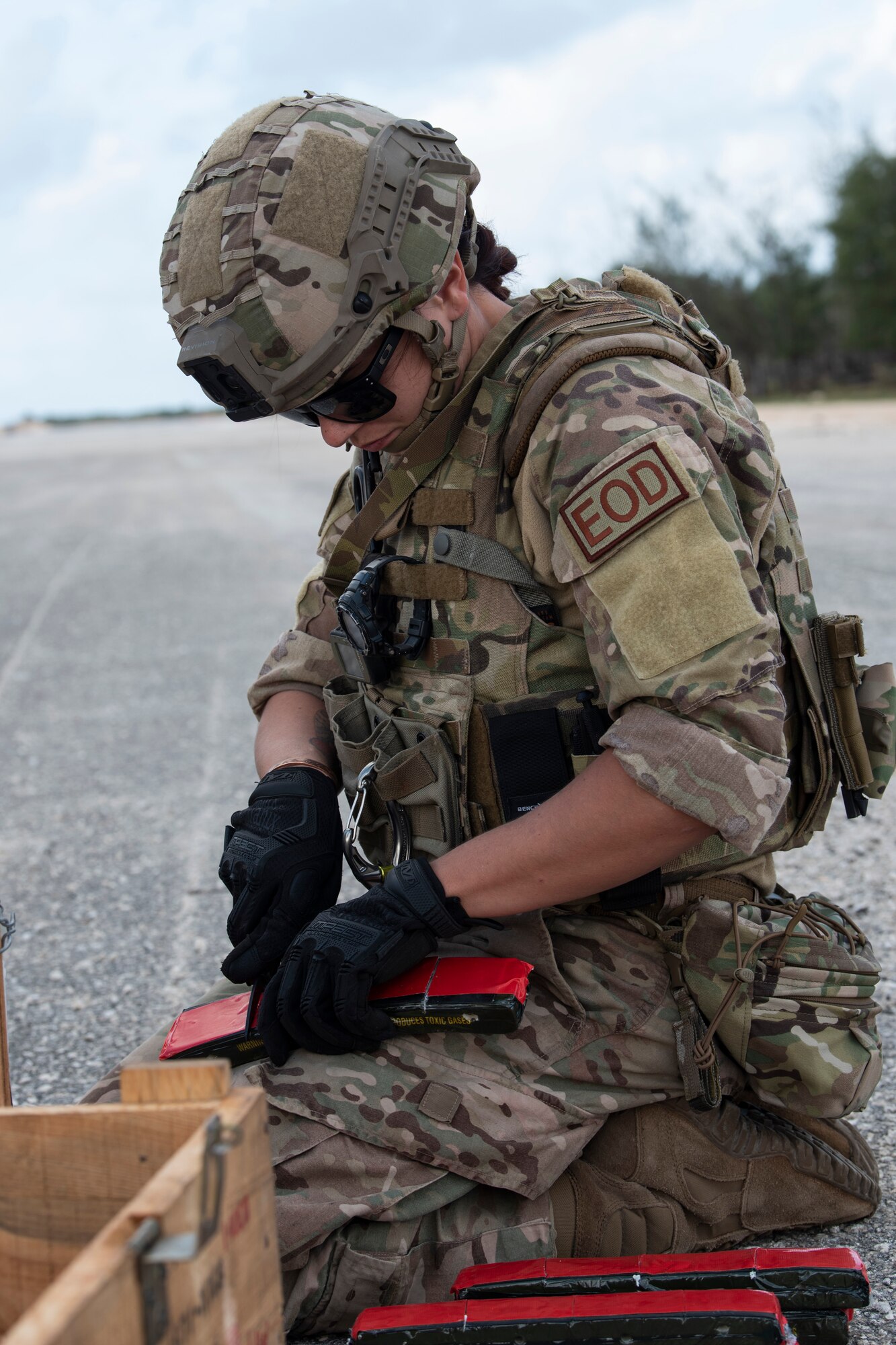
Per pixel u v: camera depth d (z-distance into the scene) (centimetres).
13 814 416
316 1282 146
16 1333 67
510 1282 138
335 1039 146
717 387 156
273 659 192
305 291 142
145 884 343
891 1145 192
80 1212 96
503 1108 149
